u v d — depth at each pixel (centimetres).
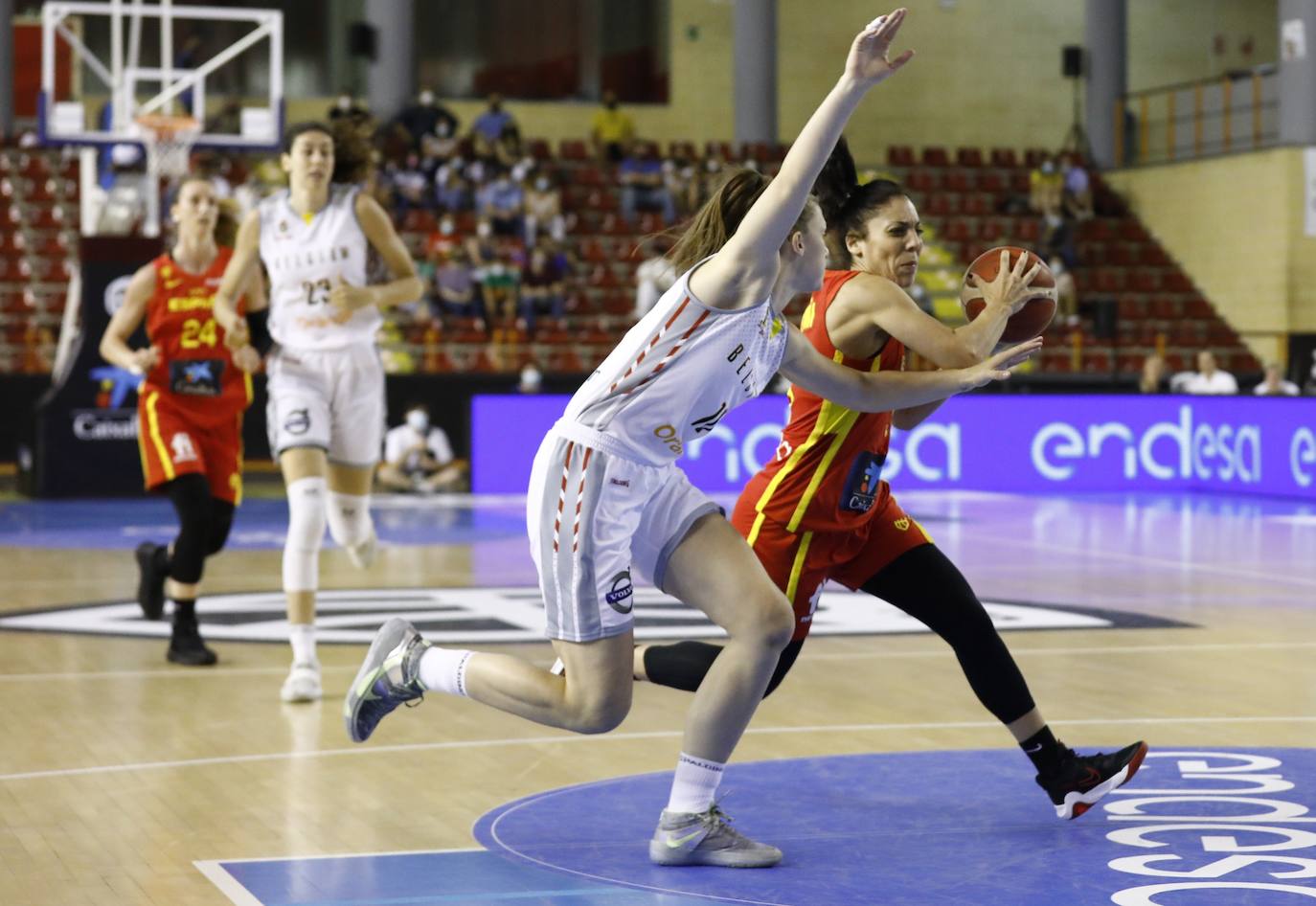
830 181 446
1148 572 1051
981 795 473
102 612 854
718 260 366
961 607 439
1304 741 546
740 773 501
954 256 2369
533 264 2056
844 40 2709
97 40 2448
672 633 776
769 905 365
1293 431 1586
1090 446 1731
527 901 369
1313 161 2161
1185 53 2783
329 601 896
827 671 680
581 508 378
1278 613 866
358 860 404
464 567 1066
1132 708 605
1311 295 2172
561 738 553
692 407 380
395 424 1706
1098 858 405
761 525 432
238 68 2536
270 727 572
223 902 368
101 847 417
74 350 1541
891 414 454
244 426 1728
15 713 596
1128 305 2283
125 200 1866
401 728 571
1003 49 2745
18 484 1641
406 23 2333
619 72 2641
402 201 2153
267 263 645
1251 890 376
